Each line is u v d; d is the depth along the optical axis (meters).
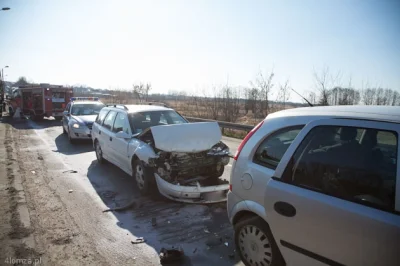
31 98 21.41
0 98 27.33
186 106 25.05
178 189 4.54
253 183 2.91
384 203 1.96
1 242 3.63
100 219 4.33
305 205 2.31
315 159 2.44
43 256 3.34
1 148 9.84
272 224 2.60
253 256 2.92
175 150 4.85
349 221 2.03
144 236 3.81
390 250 1.83
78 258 3.30
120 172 6.97
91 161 8.20
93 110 12.81
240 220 3.08
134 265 3.17
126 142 5.92
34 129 15.56
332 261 2.15
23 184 5.95
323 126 2.50
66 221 4.25
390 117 2.17
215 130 5.41
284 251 2.53
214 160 5.23
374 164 2.14
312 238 2.27
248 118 19.28
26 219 4.29
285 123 2.86
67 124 11.77
